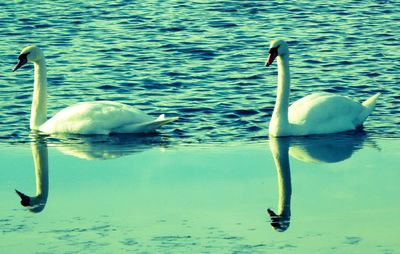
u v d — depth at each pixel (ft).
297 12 108.78
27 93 80.69
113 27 102.42
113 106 71.36
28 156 65.67
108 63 89.10
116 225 53.01
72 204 56.49
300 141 68.54
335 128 70.38
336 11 108.99
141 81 83.51
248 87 81.71
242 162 63.87
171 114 74.90
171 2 114.01
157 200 56.95
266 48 94.22
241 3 113.29
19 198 57.62
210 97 79.05
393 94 79.36
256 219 53.78
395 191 58.03
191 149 66.85
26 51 72.08
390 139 68.74
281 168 62.64
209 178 60.80
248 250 49.49
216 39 97.50
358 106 71.82
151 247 49.88
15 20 105.29
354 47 93.91
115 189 59.00
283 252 49.24
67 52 92.89
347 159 64.28
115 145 67.92
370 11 108.78
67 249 49.65
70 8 110.93
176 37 98.32
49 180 60.85
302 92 80.43
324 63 88.58
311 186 59.26
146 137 69.77
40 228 52.75
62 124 70.64
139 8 111.04
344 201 56.44
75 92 80.79
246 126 72.02
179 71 86.38
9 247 49.98
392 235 51.29
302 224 53.06
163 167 63.05
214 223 53.16
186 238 51.08
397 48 93.20
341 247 49.83
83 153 66.13
